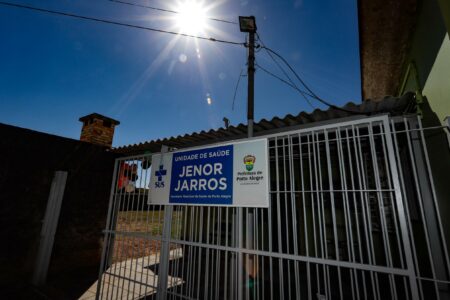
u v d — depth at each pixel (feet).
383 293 13.41
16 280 15.10
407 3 10.15
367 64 14.46
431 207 9.21
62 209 17.57
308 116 12.32
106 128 22.97
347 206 7.29
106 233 13.03
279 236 8.04
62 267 17.16
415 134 10.22
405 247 6.42
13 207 15.42
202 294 13.69
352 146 14.94
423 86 10.49
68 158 18.21
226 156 9.90
